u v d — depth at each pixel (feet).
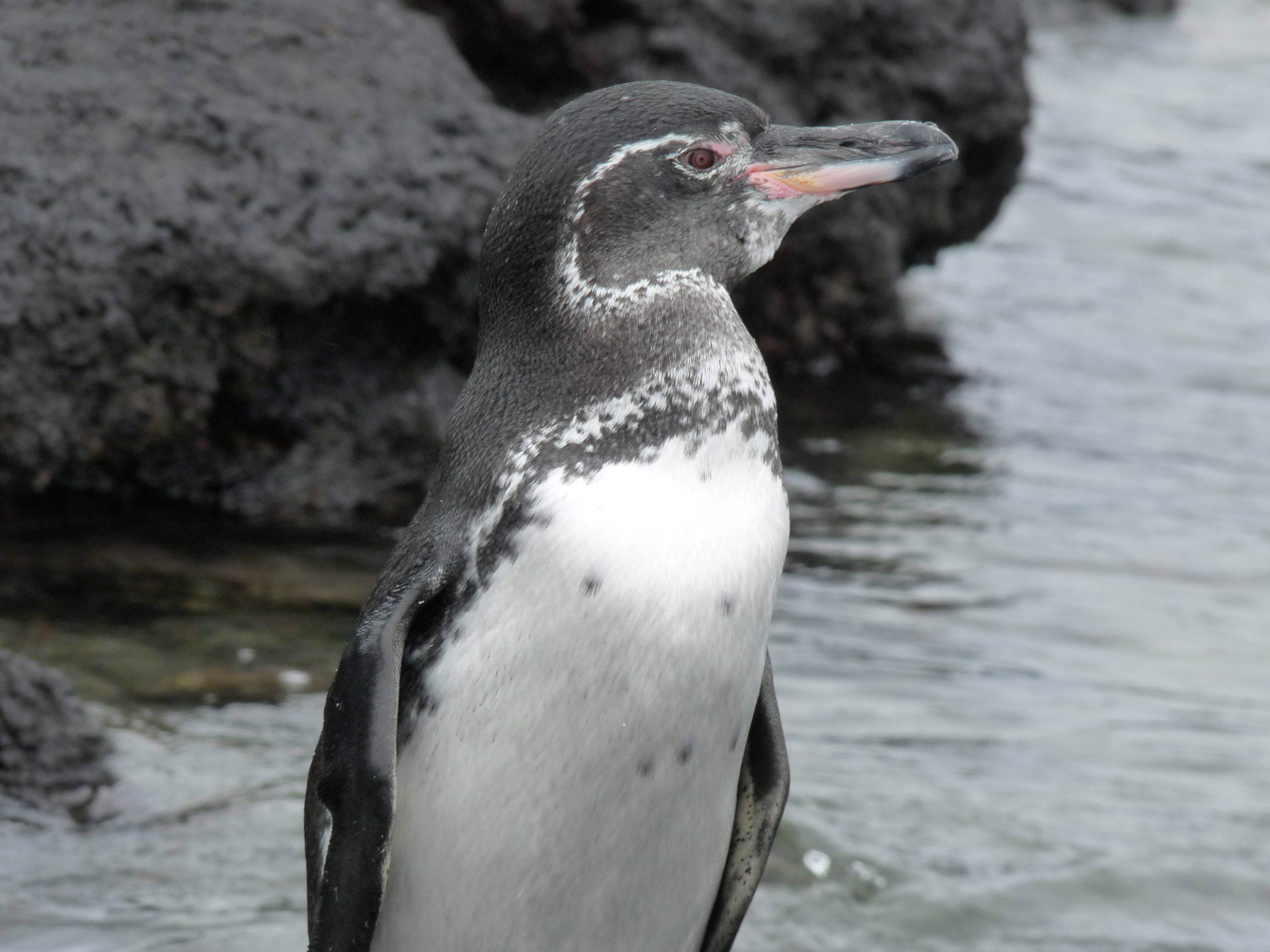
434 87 47.85
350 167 45.24
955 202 63.31
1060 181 92.02
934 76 59.36
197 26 46.09
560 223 22.49
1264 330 70.59
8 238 42.34
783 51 56.29
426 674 21.61
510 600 21.17
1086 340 67.82
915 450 55.01
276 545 43.73
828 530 48.03
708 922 24.06
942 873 31.09
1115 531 49.44
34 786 31.83
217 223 43.45
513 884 21.89
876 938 29.32
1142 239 82.89
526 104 56.18
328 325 45.39
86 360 42.83
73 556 42.06
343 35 47.70
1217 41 132.98
